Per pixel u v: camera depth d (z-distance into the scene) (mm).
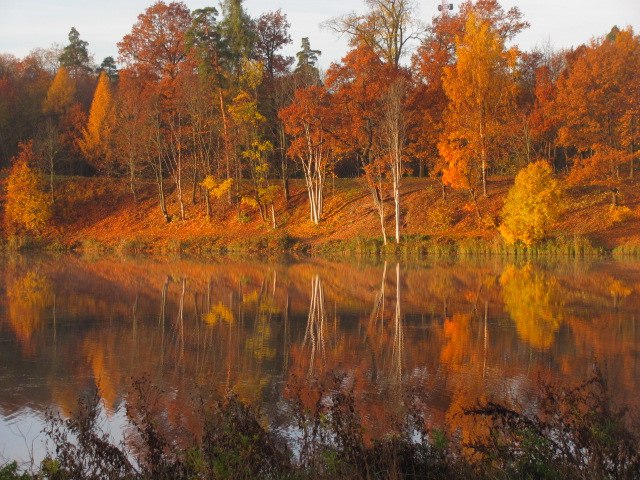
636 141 49906
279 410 12453
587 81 46656
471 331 20234
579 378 14703
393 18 50562
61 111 71875
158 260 47188
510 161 57719
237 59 55688
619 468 6848
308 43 68938
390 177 53969
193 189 61562
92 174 75312
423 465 7262
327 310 24828
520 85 55531
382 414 12094
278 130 58750
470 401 13023
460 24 50656
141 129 60500
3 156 73562
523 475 7035
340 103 48125
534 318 22141
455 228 48469
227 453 7336
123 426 11883
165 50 63750
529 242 43594
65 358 17453
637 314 22578
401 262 42000
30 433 11789
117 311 24953
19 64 87125
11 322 22625
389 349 18062
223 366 16422
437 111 49781
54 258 49500
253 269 40031
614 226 44812
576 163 47125
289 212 57625
